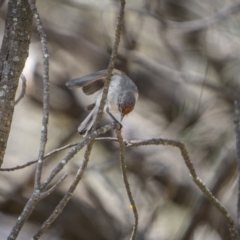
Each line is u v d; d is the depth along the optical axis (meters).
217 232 10.83
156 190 11.53
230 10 10.70
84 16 12.34
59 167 4.20
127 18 11.70
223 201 10.91
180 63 11.95
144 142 4.85
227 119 10.95
